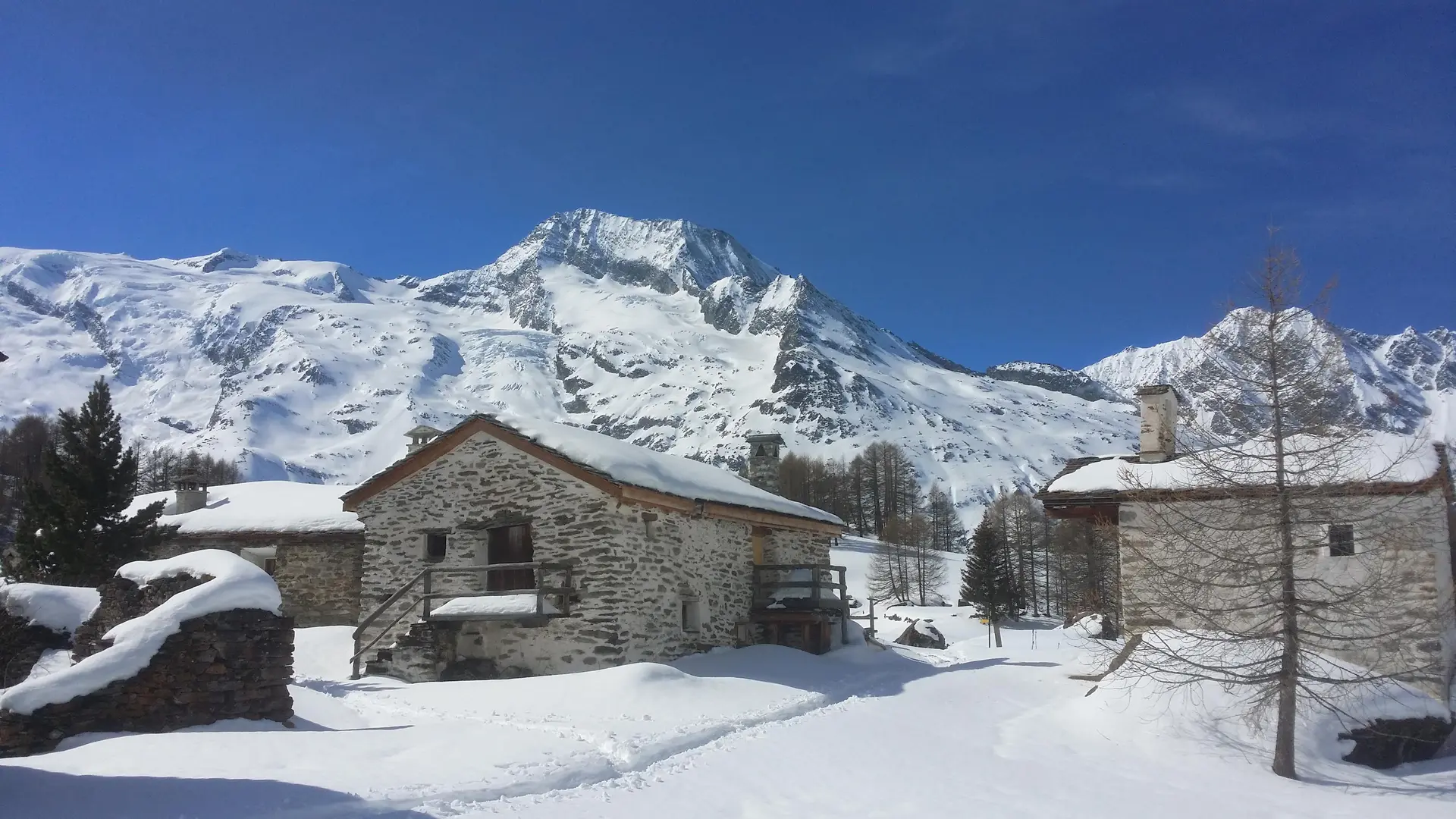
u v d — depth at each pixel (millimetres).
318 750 10422
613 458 19016
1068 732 14312
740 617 22172
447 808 8758
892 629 40625
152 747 9859
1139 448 19656
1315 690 13844
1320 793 11359
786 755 12156
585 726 13133
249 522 25859
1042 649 27484
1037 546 77688
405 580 20359
